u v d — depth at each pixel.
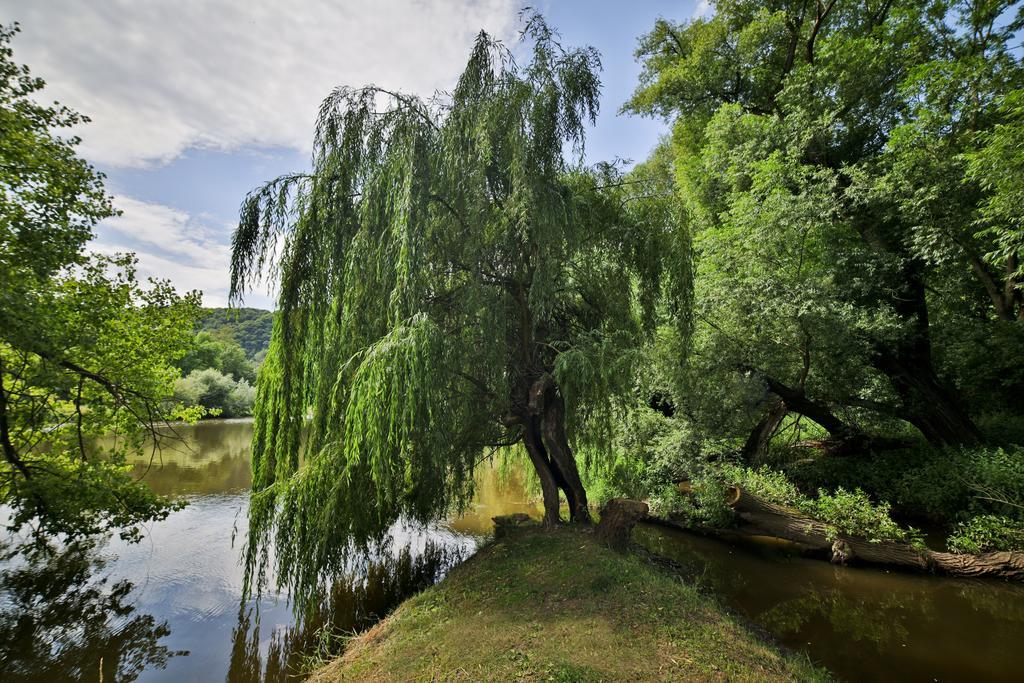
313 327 6.37
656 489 10.70
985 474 8.70
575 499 7.59
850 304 10.02
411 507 6.87
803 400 11.42
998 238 8.27
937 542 8.80
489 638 4.21
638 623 4.39
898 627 5.66
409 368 5.27
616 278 7.76
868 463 11.56
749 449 11.83
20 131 7.29
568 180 7.49
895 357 11.48
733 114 13.75
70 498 7.72
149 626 5.95
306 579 5.61
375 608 6.23
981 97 9.83
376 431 5.17
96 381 8.25
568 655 3.85
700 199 14.96
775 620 5.85
